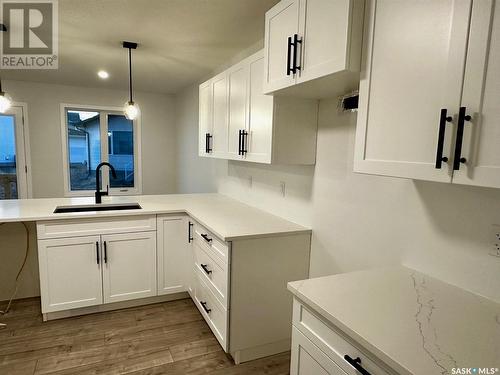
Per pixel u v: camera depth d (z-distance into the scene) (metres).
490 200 1.24
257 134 2.23
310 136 2.15
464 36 0.96
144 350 2.26
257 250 2.08
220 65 3.67
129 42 2.95
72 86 4.97
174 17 2.38
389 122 1.21
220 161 3.83
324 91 1.86
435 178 1.05
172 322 2.63
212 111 3.06
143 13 2.33
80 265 2.58
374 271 1.52
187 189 5.18
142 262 2.79
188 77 4.30
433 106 1.05
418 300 1.24
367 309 1.17
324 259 2.11
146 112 5.49
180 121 5.41
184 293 3.08
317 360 1.24
